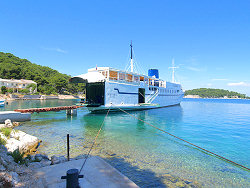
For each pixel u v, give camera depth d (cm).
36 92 8444
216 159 863
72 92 11931
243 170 741
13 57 13262
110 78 2719
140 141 1166
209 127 1770
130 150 970
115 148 1001
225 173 707
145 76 3453
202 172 710
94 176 481
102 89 2527
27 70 10012
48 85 10156
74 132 1430
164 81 4372
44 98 8131
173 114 2958
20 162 602
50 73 12862
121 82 2820
